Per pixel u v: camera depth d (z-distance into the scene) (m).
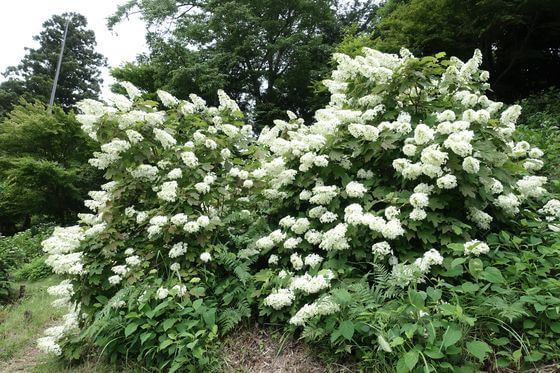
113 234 3.37
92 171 13.03
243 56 14.87
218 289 3.13
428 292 2.25
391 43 9.11
